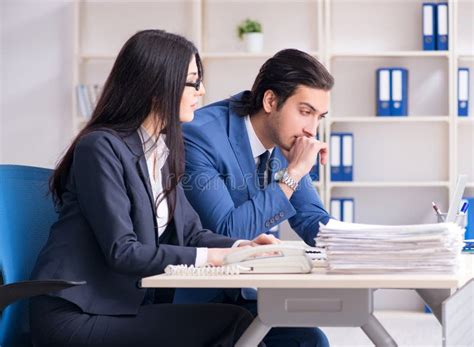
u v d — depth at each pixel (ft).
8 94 23.94
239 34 23.07
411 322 21.31
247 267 7.24
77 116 23.06
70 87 23.86
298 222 11.12
